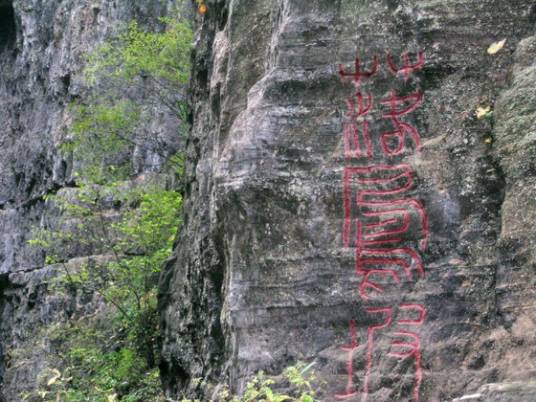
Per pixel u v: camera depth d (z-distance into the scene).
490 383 4.48
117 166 15.11
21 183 19.67
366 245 5.07
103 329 12.76
